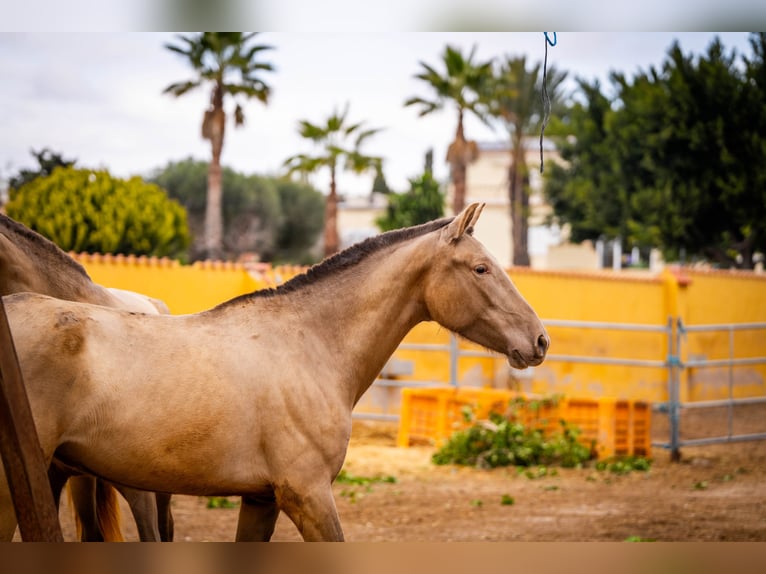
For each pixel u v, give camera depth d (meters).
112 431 3.02
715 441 11.00
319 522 3.38
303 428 3.37
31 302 3.09
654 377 14.33
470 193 48.78
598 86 30.78
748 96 22.61
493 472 9.69
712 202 23.61
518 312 3.74
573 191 30.58
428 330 13.73
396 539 6.29
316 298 3.67
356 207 55.56
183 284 12.88
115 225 19.61
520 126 31.14
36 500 2.60
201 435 3.13
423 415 11.43
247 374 3.28
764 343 15.92
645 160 25.45
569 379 14.09
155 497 4.66
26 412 2.61
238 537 3.63
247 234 44.22
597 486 8.91
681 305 14.44
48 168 21.80
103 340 3.09
